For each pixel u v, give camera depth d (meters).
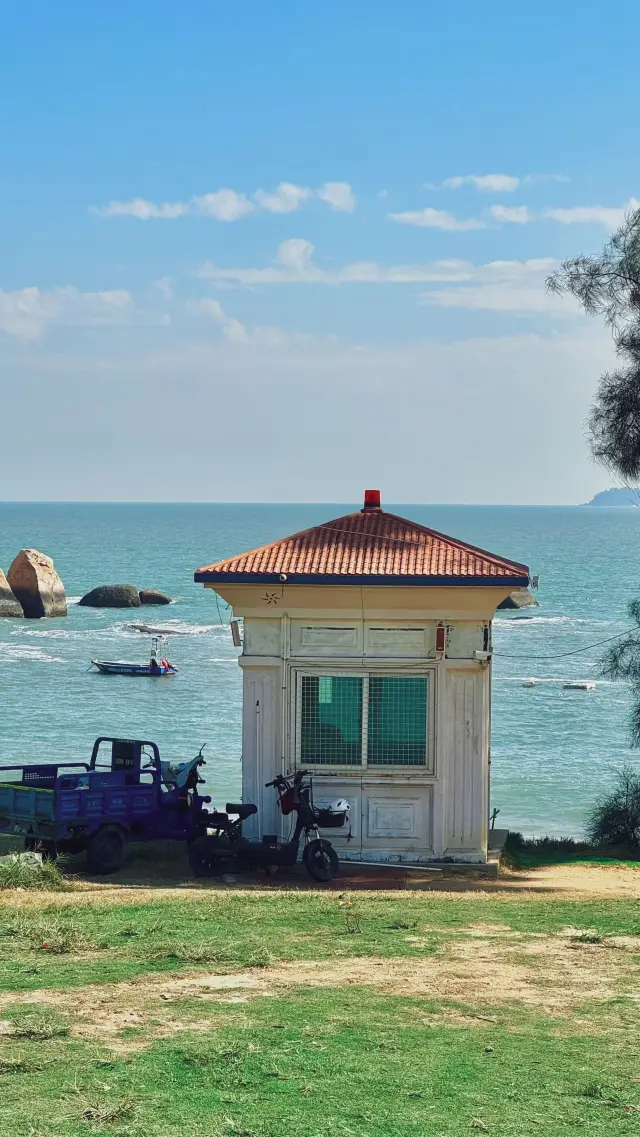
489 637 20.45
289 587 20.33
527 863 22.00
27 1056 8.32
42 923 12.72
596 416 26.33
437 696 20.38
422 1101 7.73
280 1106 7.60
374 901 15.05
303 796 19.14
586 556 194.75
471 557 20.45
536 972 10.95
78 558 180.00
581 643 82.94
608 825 25.77
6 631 91.69
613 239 26.56
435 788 20.39
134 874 18.89
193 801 19.81
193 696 60.47
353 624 20.50
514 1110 7.62
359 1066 8.30
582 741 48.19
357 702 20.55
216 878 18.66
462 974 10.82
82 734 48.97
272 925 12.91
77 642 84.88
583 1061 8.49
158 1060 8.32
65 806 18.23
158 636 89.25
